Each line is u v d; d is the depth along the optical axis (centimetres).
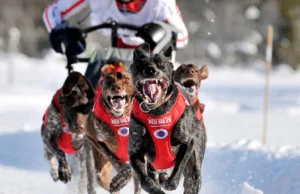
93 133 934
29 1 8900
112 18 1187
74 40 1131
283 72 7906
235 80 6159
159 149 820
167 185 812
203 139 895
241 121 2391
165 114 802
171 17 1160
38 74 5331
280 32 9412
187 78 995
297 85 5216
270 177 1015
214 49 9031
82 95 993
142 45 810
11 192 1088
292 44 9225
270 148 1273
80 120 994
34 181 1203
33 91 3856
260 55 9481
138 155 828
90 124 936
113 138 917
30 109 2836
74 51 1132
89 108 998
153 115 803
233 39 9931
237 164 1124
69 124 1000
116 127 902
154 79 773
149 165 877
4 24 8431
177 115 805
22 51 8119
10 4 8812
